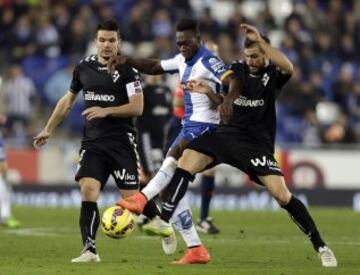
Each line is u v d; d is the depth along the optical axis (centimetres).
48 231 4188
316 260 3006
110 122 2864
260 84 2773
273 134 2827
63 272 2541
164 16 7569
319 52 7612
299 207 2769
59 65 7088
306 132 6888
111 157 2858
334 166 6400
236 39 7500
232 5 8350
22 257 3056
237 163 2809
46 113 6950
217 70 2850
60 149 6450
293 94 7062
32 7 7600
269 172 2770
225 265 2795
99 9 7556
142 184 4556
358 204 6178
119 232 2675
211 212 5656
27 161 6444
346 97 7300
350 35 7794
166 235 3066
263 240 3775
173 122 3975
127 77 2864
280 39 7744
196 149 2791
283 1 8469
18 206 6084
